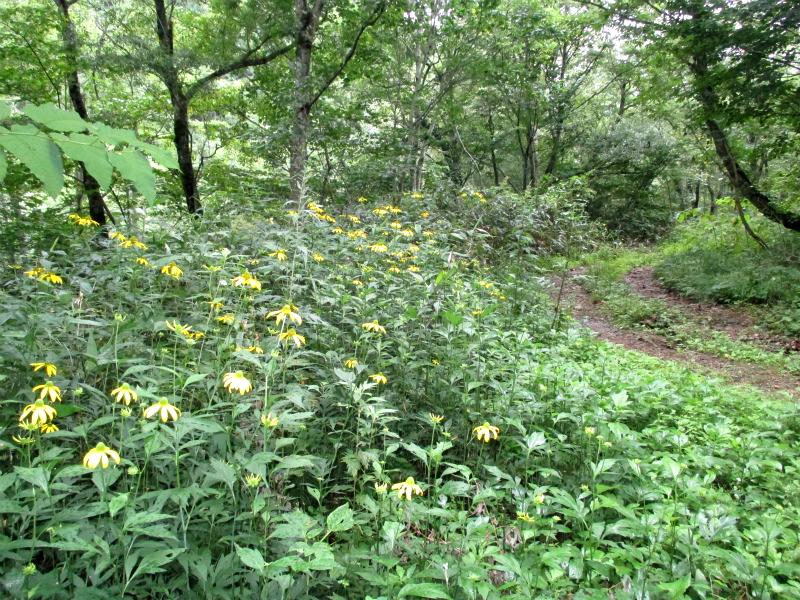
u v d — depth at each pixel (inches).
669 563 96.4
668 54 451.5
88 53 388.5
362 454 107.0
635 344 364.5
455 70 514.6
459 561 85.6
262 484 94.3
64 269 156.3
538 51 725.9
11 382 102.3
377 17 442.3
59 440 102.5
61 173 36.7
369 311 160.7
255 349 116.8
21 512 69.8
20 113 37.7
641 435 148.9
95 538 65.4
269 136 414.6
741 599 98.3
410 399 147.5
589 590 86.8
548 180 646.5
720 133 465.4
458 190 400.8
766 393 263.4
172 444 83.0
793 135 462.9
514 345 201.3
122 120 416.8
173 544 80.2
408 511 95.2
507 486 111.3
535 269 335.0
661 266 537.6
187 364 121.4
